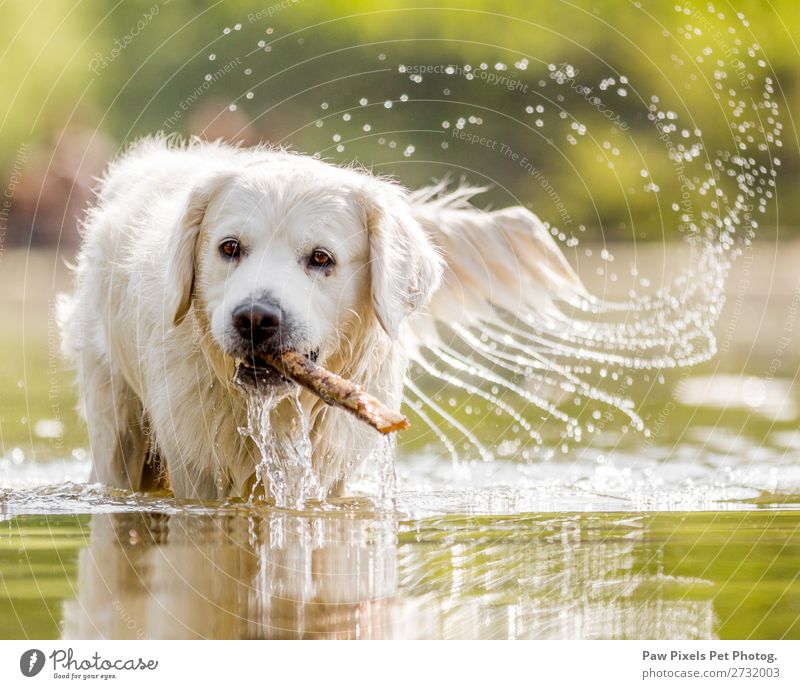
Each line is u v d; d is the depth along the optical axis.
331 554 6.30
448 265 11.12
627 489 8.86
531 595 5.48
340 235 7.74
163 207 9.04
